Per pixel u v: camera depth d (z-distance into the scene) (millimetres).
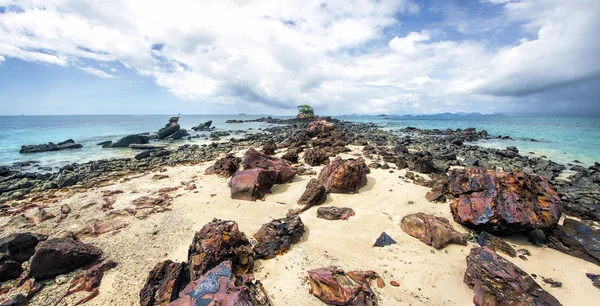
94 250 8609
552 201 9602
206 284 6020
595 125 78938
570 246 8641
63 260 7723
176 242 9508
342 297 6371
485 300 6453
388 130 65188
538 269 7844
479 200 9945
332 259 8289
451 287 7078
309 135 45125
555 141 41500
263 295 6414
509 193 9758
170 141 44969
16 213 12367
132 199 13914
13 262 7695
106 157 30203
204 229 8375
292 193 14414
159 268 7387
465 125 86500
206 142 43531
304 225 10461
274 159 17594
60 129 70500
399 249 8812
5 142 42312
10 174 21625
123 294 7016
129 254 8766
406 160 21875
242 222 10945
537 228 8961
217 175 18391
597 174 18688
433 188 13367
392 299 6641
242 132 61188
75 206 13016
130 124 97500
